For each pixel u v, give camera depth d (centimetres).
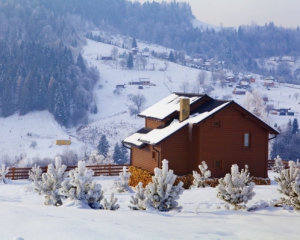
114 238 774
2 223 838
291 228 1095
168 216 1215
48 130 14050
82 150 10969
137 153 3222
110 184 2898
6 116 15075
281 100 17225
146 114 3256
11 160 10450
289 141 9531
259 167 2923
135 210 1365
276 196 1864
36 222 862
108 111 16075
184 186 2753
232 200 1474
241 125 2872
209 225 1061
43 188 1490
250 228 1055
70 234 775
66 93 15612
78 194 1356
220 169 2830
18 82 15900
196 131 2831
